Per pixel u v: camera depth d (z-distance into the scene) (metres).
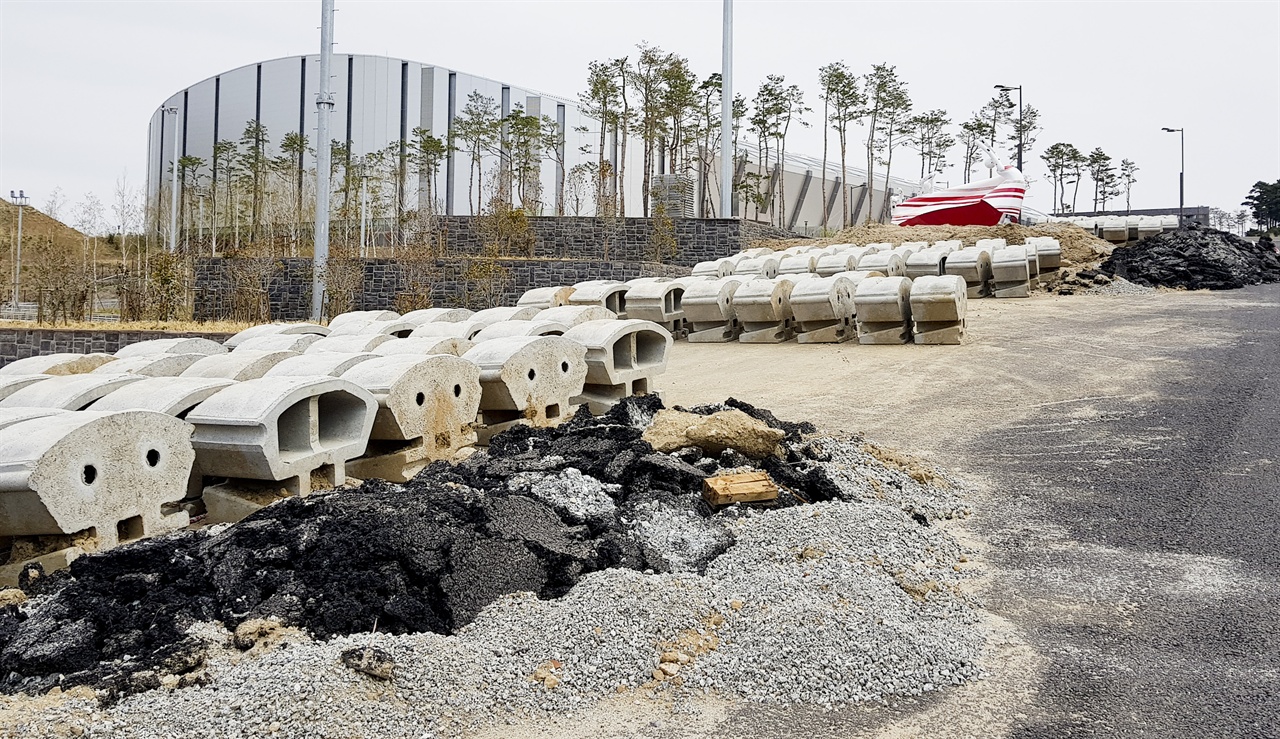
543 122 47.81
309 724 4.52
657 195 38.75
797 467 8.85
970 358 16.22
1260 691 5.12
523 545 6.50
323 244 26.39
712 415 8.94
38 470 6.75
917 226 36.16
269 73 53.91
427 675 4.96
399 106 52.28
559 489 7.70
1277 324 18.95
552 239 34.09
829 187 63.75
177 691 4.88
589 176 50.91
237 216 45.47
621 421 9.95
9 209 48.78
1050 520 8.18
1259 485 8.82
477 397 10.17
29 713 4.59
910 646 5.51
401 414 9.13
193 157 53.94
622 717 4.89
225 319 29.39
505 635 5.51
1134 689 5.19
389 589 5.86
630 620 5.62
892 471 9.30
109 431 7.30
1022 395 13.20
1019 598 6.54
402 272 28.14
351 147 52.47
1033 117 59.41
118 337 24.30
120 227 41.88
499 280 28.09
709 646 5.53
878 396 13.55
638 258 33.75
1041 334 18.59
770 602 5.95
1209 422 11.19
